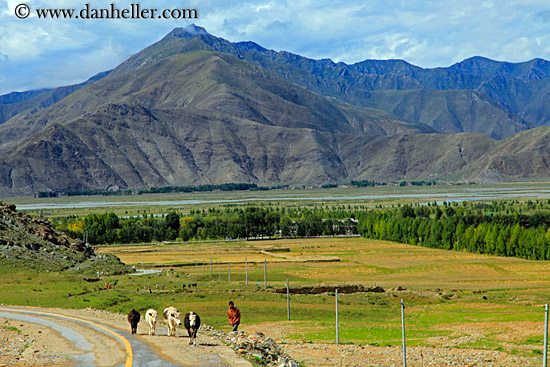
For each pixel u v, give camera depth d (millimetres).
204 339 46781
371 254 188875
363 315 90562
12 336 44938
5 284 106750
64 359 35844
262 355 40719
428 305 104000
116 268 145000
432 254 186000
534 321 77375
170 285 115750
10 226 147750
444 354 56688
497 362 52844
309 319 86688
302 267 159750
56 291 99438
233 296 104625
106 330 50062
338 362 52469
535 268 152375
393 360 53781
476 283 132125
